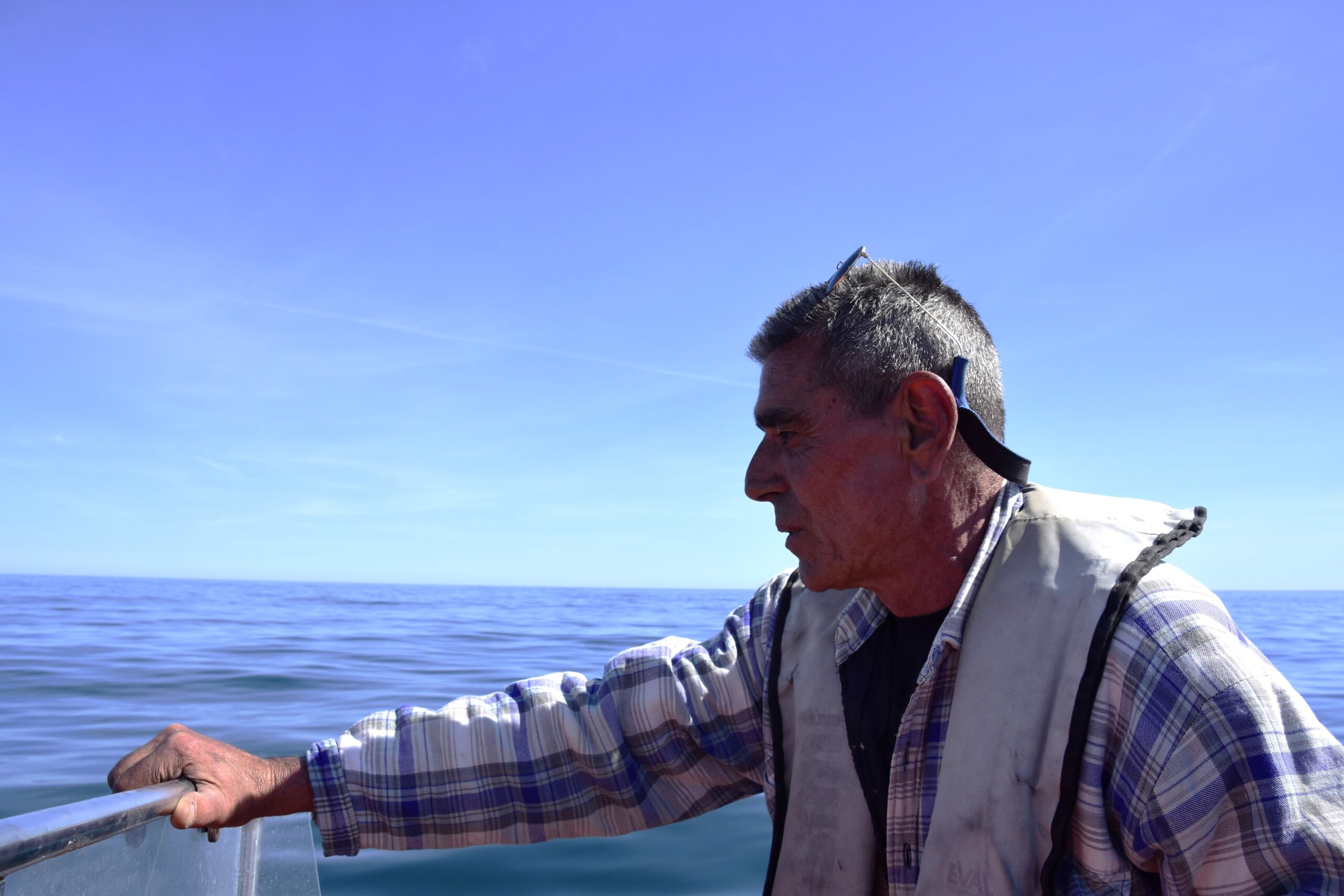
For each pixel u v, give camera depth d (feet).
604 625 67.77
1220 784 2.89
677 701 4.41
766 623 4.43
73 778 13.15
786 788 4.04
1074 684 3.16
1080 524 3.52
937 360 3.62
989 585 3.52
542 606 125.29
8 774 13.39
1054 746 3.14
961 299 3.95
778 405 3.76
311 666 29.84
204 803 3.58
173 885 3.38
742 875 10.13
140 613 66.23
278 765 4.15
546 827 4.44
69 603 84.64
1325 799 2.82
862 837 3.73
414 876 9.95
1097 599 3.23
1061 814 3.09
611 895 9.50
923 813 3.43
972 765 3.28
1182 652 3.05
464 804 4.40
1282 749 2.88
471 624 62.64
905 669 3.76
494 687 25.85
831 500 3.67
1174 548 3.38
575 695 4.63
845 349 3.63
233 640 40.60
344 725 18.31
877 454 3.62
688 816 4.53
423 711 4.52
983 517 3.72
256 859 4.04
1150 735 3.01
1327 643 56.08
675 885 9.80
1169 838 2.98
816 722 3.94
